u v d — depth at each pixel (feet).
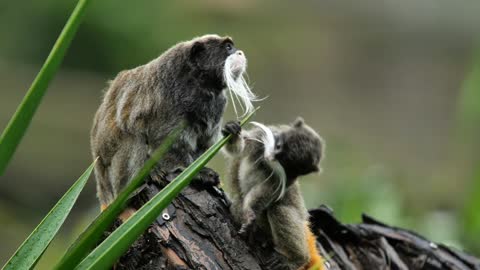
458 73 97.04
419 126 85.15
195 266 18.63
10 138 13.25
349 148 61.31
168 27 94.99
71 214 62.34
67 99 82.84
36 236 15.03
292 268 21.40
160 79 24.97
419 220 44.42
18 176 67.15
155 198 14.17
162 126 24.64
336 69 98.17
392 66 99.96
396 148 77.41
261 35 101.24
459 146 65.77
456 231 39.47
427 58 101.50
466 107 53.88
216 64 24.99
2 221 62.28
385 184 40.98
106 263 13.91
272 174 21.12
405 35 106.73
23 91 80.23
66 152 71.10
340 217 38.78
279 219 21.35
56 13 89.20
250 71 94.32
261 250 19.97
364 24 108.47
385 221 37.01
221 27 99.96
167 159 24.53
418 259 25.32
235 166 22.27
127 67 92.79
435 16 107.65
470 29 105.19
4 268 14.78
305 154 21.11
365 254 25.08
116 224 19.44
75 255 13.82
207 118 25.20
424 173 69.05
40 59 89.71
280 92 90.84
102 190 26.40
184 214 19.35
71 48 91.76
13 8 89.30
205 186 20.22
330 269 23.41
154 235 18.86
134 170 24.99
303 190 42.22
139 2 94.27
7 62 87.10
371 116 86.58
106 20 91.71
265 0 107.04
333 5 111.24
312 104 88.94
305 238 21.59
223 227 19.56
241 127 21.21
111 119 25.71
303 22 106.73
